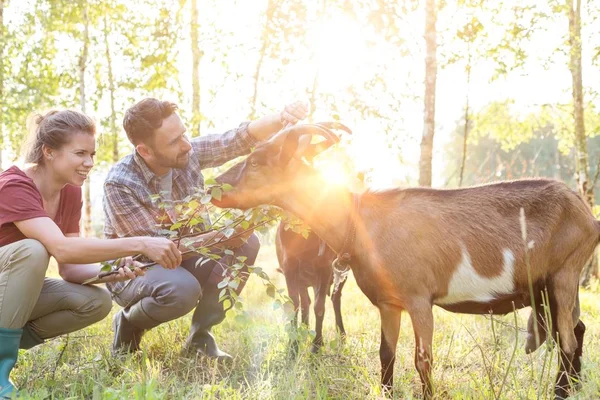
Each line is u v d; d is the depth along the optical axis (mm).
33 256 3723
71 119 3984
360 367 4469
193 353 5137
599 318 6875
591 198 12297
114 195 4734
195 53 14375
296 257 5824
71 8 16500
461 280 4332
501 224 4352
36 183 4078
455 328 6016
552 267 4355
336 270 4617
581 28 12406
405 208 4391
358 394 4047
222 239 4465
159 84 14742
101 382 4082
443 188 4555
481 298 4391
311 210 4426
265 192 4449
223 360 4945
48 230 3779
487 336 5504
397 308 4344
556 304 4320
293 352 4914
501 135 14445
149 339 5473
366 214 4387
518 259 4305
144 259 4832
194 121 14055
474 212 4395
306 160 4609
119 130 18406
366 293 4426
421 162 10352
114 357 4711
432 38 10312
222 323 6262
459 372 4543
